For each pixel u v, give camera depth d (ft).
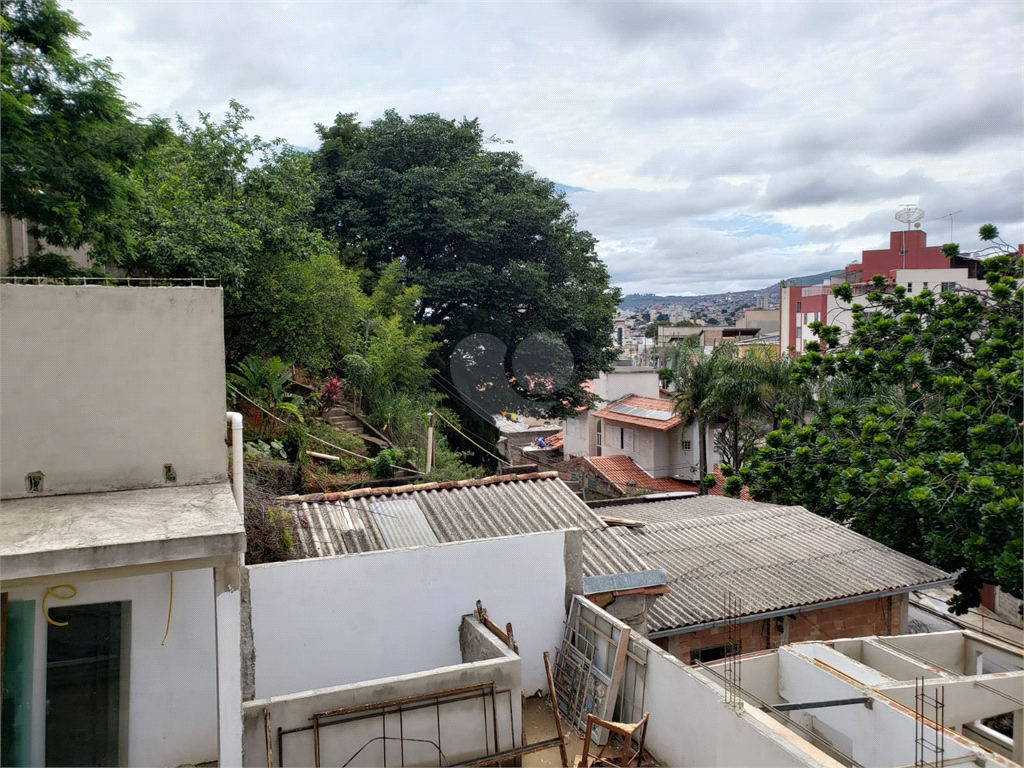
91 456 18.56
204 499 18.03
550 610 26.37
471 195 81.71
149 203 44.88
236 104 53.78
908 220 110.83
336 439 51.70
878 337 51.39
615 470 103.86
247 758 18.85
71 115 33.42
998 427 41.45
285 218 55.52
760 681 26.68
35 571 14.20
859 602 38.17
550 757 22.57
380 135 82.94
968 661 32.58
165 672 19.66
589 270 91.76
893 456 46.11
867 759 22.58
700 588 35.29
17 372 18.02
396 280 75.82
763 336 184.75
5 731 18.29
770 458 53.31
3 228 39.04
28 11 32.14
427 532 30.12
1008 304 46.62
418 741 20.56
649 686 23.11
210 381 19.39
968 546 39.70
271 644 22.59
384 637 23.90
